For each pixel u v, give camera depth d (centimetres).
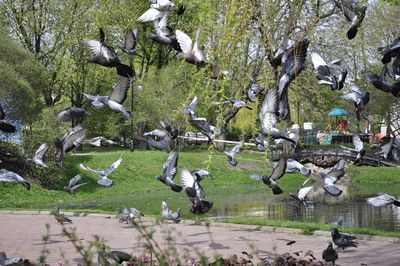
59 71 4031
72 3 3547
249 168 4300
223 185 4062
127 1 1448
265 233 1650
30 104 3291
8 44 3562
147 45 4741
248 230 1712
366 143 2728
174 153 934
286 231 1661
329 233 1583
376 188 3644
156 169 4178
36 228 1884
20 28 4325
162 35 859
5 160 3148
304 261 1016
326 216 2383
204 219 2162
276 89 857
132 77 798
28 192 3306
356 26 791
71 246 1445
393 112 3584
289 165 922
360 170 4109
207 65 905
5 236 1689
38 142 3108
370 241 1464
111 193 3678
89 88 4062
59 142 865
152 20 819
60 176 3528
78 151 4616
